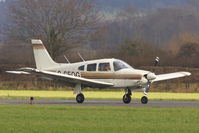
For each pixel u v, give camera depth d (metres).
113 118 53.19
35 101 79.50
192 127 47.00
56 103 75.06
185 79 131.00
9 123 48.97
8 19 152.12
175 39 174.75
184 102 79.00
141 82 76.19
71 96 94.88
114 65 77.88
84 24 151.38
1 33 151.88
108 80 77.75
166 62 146.12
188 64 144.62
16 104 71.00
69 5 150.38
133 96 95.50
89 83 78.00
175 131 44.72
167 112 59.28
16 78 134.38
